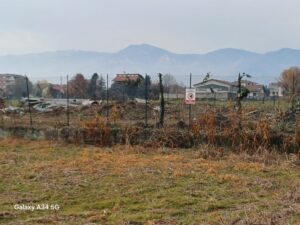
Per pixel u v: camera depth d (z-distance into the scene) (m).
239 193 9.17
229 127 15.38
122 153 14.31
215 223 6.95
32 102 26.08
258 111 18.02
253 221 6.82
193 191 9.30
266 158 13.12
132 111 21.19
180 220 7.24
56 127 17.36
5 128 17.78
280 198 8.61
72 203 8.46
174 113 20.31
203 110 19.95
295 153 13.91
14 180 10.31
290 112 17.09
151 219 7.32
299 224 6.63
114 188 9.54
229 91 25.89
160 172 11.20
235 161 12.94
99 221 7.23
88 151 14.62
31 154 14.02
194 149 14.84
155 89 24.91
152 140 15.52
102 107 22.19
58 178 10.51
